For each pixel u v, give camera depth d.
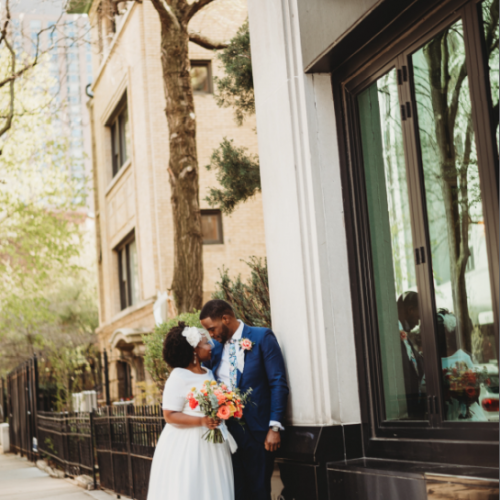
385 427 4.13
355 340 4.39
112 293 20.73
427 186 3.84
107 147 21.11
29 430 15.85
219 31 16.64
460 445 3.49
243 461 4.58
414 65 3.92
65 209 20.00
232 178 11.16
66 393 17.98
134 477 7.77
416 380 3.92
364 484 3.75
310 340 4.39
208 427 4.25
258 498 4.48
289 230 4.64
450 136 3.67
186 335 4.42
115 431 8.70
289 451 4.41
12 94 12.27
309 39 4.51
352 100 4.48
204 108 16.38
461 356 3.57
